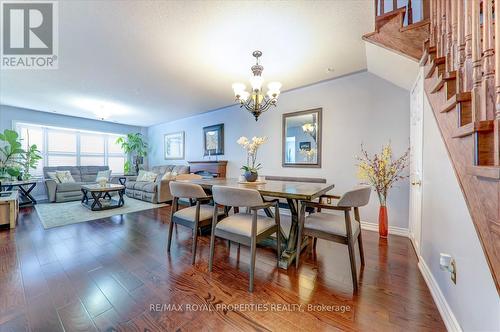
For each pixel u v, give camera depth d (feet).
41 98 13.52
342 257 6.91
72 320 4.14
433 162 5.24
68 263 6.47
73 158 19.99
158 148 22.71
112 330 3.91
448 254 4.20
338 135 10.52
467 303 3.46
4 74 9.74
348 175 10.25
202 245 7.98
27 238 8.53
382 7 6.12
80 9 5.66
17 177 15.17
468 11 3.41
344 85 10.31
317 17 6.02
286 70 9.53
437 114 4.72
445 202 4.44
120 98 13.61
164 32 6.67
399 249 7.50
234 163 15.38
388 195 9.23
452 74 3.95
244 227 5.70
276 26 6.39
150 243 8.13
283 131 12.50
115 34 6.76
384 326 4.04
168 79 10.50
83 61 8.58
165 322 4.11
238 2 5.42
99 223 10.68
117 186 14.75
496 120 2.57
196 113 17.83
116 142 21.44
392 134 9.14
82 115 18.49
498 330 2.67
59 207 14.25
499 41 2.52
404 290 5.15
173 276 5.79
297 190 6.28
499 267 2.51
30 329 3.90
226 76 10.14
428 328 4.00
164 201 15.72
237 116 15.08
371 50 7.41
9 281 5.46
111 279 5.61
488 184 2.74
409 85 8.20
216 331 3.91
